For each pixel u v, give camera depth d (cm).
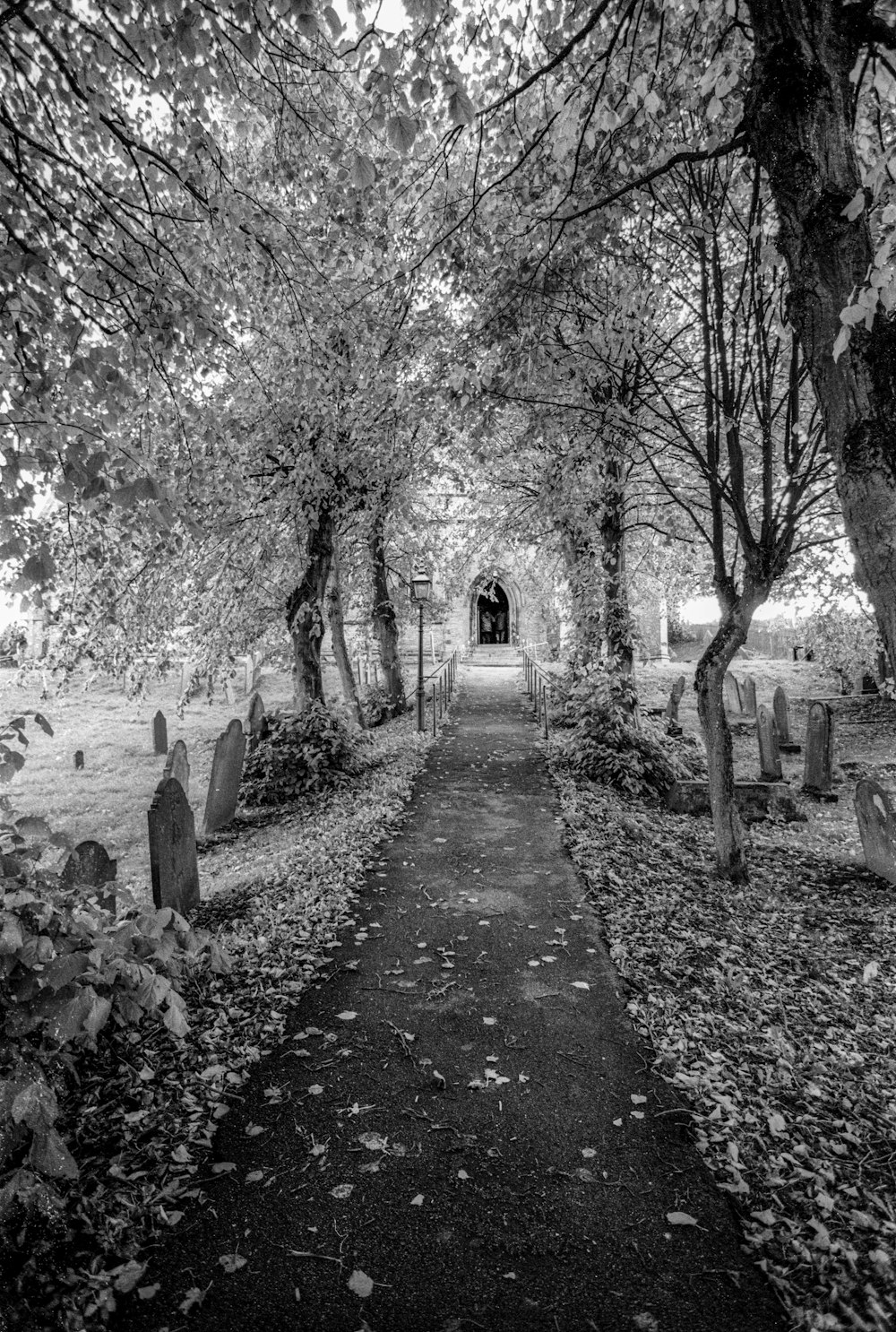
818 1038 429
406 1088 369
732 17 486
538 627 3322
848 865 818
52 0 434
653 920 599
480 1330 235
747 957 544
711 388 695
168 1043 393
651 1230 276
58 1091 297
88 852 494
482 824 900
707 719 751
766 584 707
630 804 1036
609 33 566
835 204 300
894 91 389
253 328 795
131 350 558
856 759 1414
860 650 1548
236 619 1337
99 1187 286
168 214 539
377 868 736
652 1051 404
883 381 285
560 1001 462
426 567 2136
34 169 555
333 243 704
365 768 1243
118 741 1769
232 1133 331
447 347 820
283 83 522
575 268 687
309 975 489
